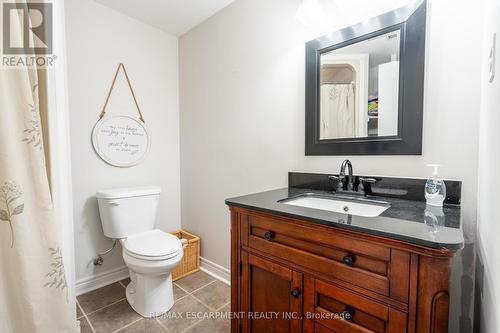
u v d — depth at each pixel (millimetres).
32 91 918
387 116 1223
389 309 733
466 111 1022
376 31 1227
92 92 1896
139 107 2156
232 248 1194
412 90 1132
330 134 1421
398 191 1184
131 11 2004
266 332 1081
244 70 1850
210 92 2117
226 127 2002
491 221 715
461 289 1047
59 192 1071
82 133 1858
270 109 1708
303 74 1530
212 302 1751
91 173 1911
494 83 707
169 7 1961
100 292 1879
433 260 653
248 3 1801
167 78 2340
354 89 1324
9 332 863
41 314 891
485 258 812
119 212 1789
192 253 2156
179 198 2457
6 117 823
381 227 753
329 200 1281
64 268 1058
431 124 1104
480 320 921
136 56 2125
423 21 1092
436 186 1020
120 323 1531
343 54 1354
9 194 833
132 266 1541
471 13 999
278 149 1678
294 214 923
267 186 1751
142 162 2189
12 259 854
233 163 1967
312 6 1406
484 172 859
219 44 2020
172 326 1510
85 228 1894
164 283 1649
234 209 1166
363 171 1314
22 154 862
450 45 1048
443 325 659
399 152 1183
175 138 2420
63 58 1140
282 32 1619
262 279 1087
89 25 1863
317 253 897
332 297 857
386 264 741
